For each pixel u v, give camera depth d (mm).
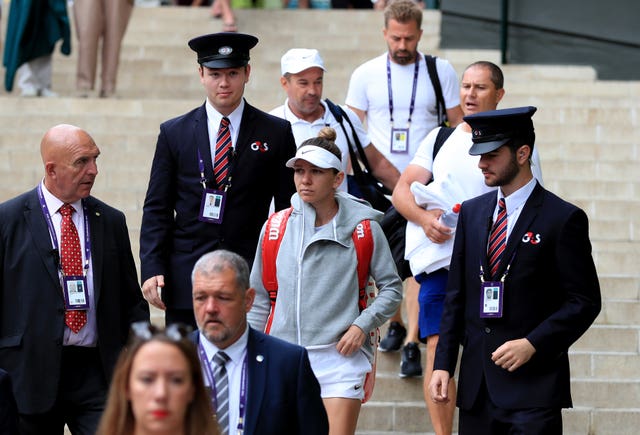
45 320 24203
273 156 26500
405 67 33062
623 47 54562
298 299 24031
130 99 47188
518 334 22969
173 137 26391
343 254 24266
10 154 42062
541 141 44062
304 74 29031
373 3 59844
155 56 52656
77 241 24609
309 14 54906
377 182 30797
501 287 23078
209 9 55469
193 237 26188
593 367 32531
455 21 55594
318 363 23969
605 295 35438
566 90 48750
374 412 31141
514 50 55156
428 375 27609
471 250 23562
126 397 16062
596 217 39812
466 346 23562
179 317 26375
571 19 54781
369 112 33375
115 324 24688
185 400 15953
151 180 26531
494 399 22953
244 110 26547
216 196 26094
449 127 30672
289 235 24375
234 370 19562
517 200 23297
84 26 47312
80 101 44875
